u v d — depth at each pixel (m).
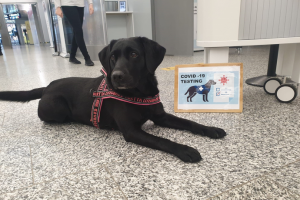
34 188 1.07
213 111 1.98
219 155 1.28
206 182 1.05
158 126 1.76
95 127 1.79
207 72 1.97
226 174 1.10
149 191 1.01
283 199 0.92
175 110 2.04
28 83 3.59
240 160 1.22
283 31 1.95
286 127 1.60
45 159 1.34
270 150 1.30
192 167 1.18
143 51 1.50
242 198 0.94
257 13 1.88
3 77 4.21
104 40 5.86
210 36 1.94
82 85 1.78
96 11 5.75
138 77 1.47
